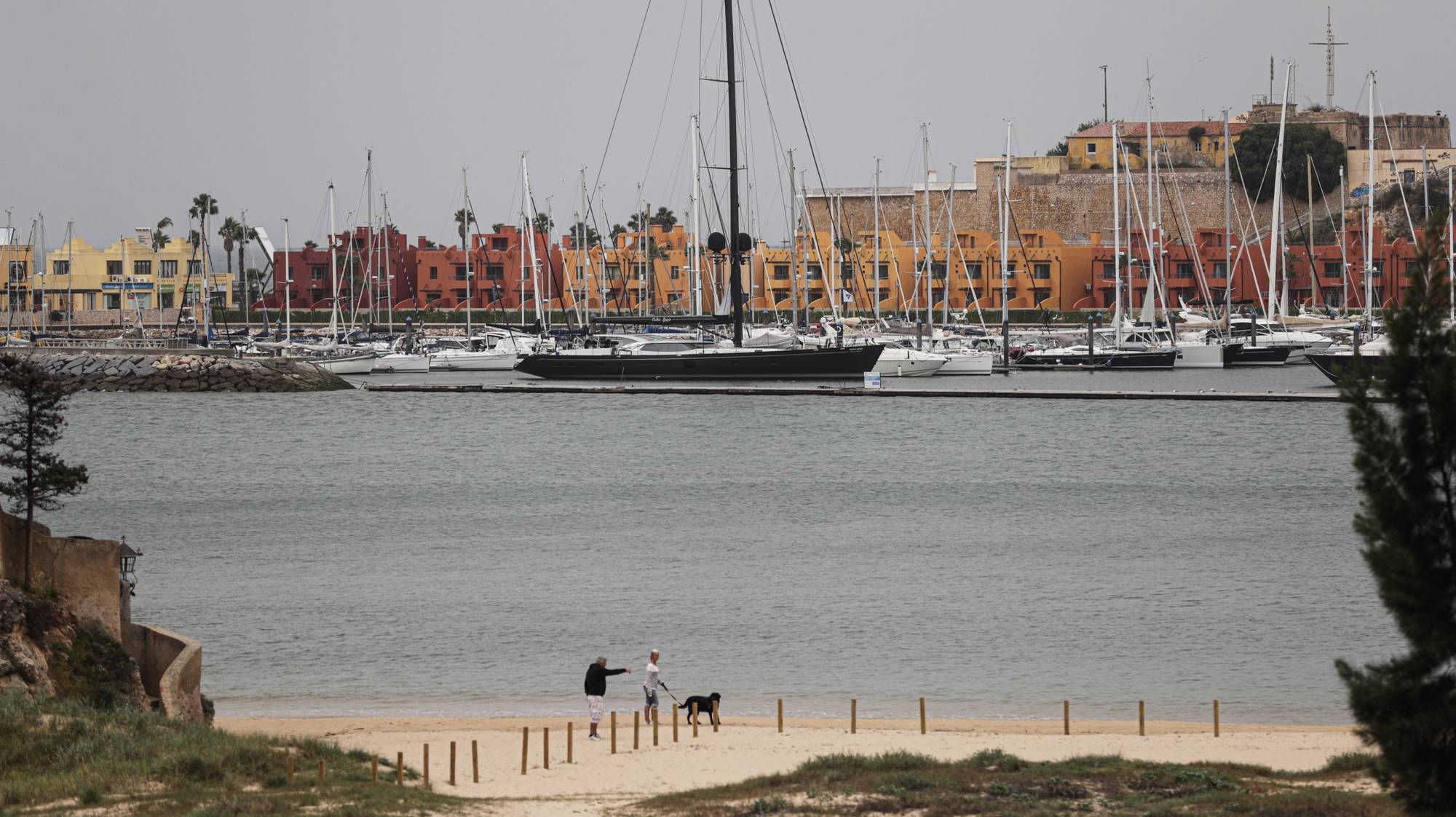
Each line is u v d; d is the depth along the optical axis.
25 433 126.69
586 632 172.00
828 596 191.00
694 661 158.38
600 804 95.75
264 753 101.94
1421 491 82.38
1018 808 90.56
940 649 162.50
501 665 157.38
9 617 112.75
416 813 90.12
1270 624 172.38
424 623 176.62
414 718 134.75
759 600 188.62
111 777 94.81
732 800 95.19
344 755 107.19
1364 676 84.75
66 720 105.25
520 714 137.75
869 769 103.31
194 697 123.19
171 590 198.25
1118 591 192.25
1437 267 83.75
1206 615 177.75
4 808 89.06
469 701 142.62
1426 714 80.88
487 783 104.62
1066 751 113.31
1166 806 90.00
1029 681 148.62
